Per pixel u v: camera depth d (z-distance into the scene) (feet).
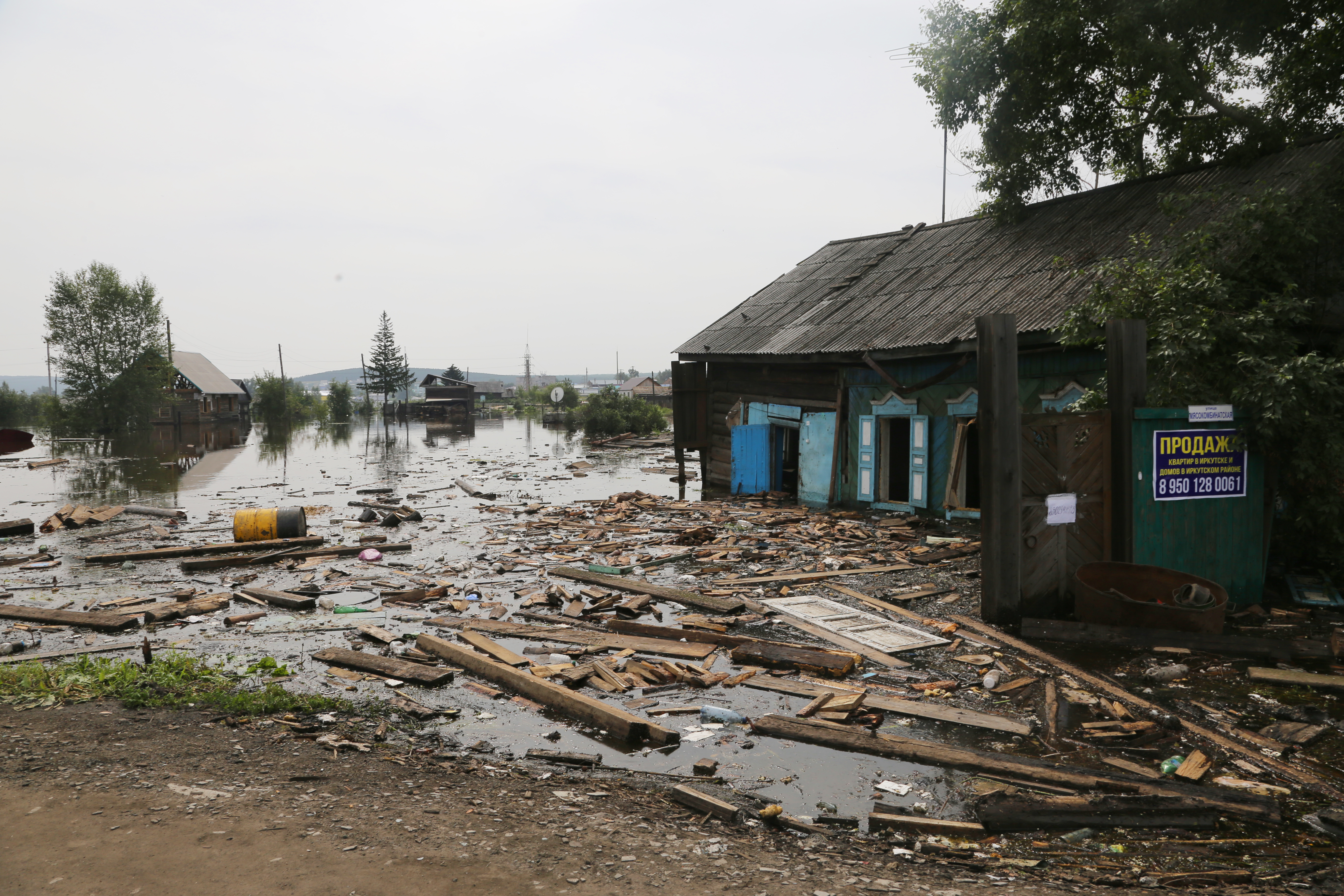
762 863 12.08
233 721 18.60
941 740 17.71
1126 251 41.01
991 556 25.52
